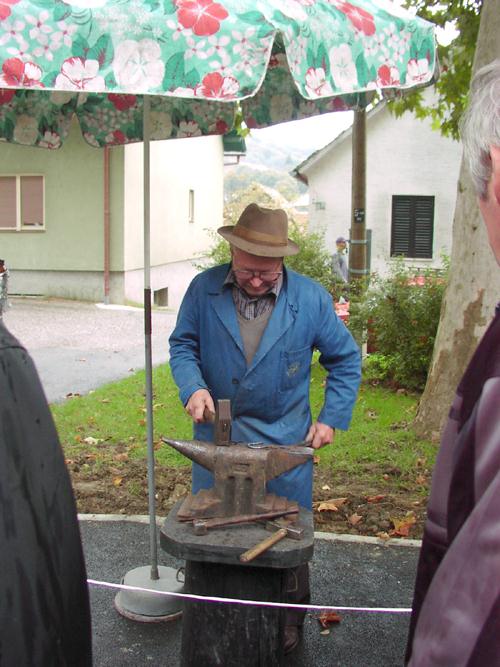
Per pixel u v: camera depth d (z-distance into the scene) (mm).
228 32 1900
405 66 2488
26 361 1061
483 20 5289
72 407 7086
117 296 17000
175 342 2916
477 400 1133
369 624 3281
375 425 6242
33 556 967
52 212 16984
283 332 2762
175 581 3359
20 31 1860
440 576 1079
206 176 22344
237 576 2357
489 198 1164
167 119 4316
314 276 11062
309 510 2484
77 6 1881
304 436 2883
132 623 3240
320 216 21078
